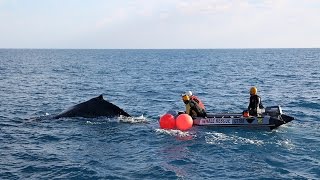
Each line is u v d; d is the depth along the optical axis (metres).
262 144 14.78
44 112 22.44
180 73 56.25
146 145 14.98
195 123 17.44
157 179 11.28
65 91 33.31
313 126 17.78
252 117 17.00
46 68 69.25
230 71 59.19
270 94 30.23
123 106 24.80
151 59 122.19
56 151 14.20
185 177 11.43
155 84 39.91
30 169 12.18
